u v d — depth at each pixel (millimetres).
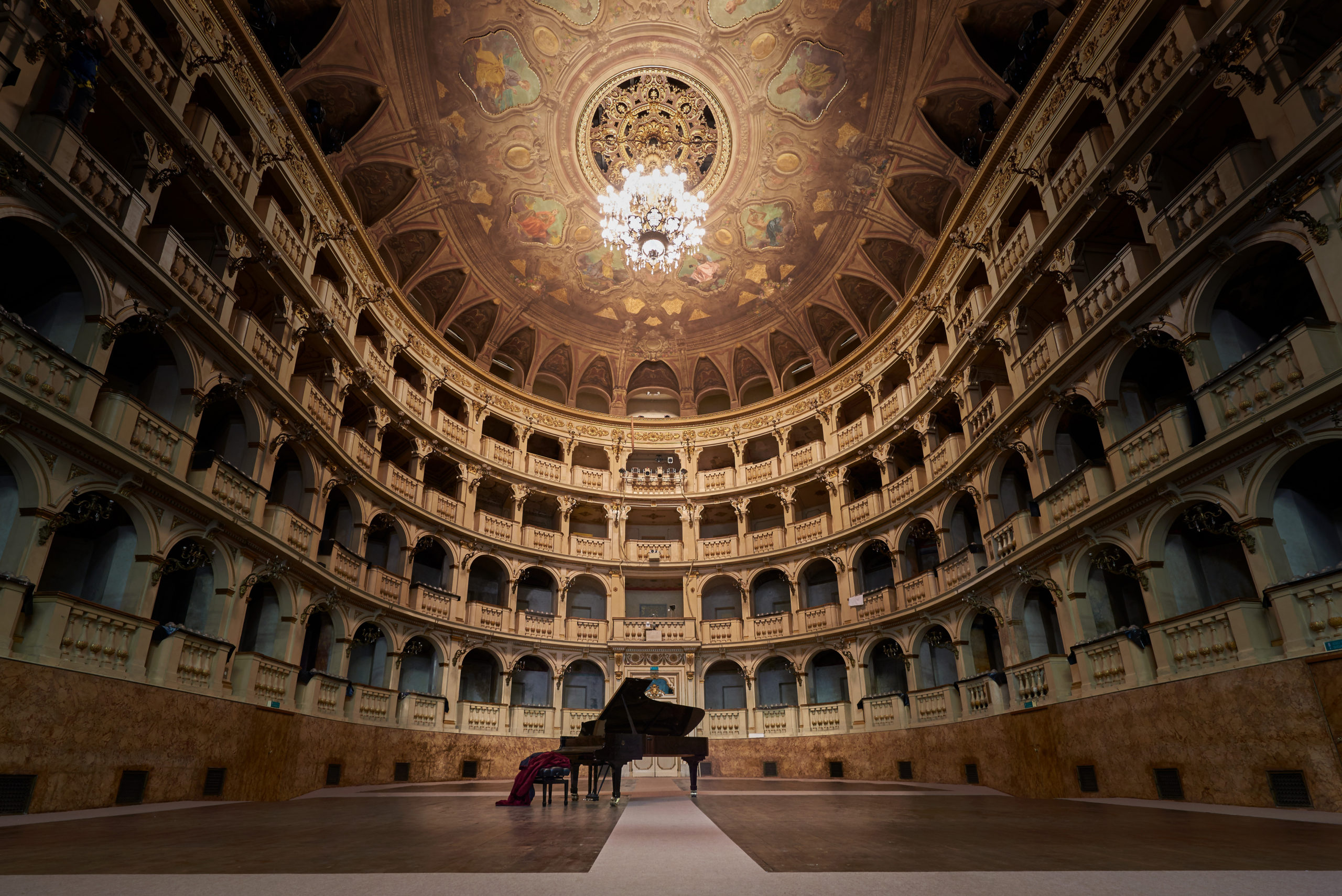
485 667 31750
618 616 32812
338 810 11578
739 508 34062
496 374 35781
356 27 20766
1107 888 4453
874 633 27703
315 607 20703
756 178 28250
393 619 25109
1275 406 11961
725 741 29797
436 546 29688
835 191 27844
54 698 11328
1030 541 19203
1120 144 16062
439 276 30516
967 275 23938
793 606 31312
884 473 29047
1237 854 5973
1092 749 15461
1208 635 13117
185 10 15578
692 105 26375
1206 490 13734
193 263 15703
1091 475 16828
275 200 20375
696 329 35781
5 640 10672
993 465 21953
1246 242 13180
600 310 34688
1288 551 12859
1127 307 15633
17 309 13672
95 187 12977
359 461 24234
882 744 25781
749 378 37094
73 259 12789
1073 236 18188
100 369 13047
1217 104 14656
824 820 9172
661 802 12711
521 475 32344
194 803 13406
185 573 16953
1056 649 20219
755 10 23031
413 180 26109
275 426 19203
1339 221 11562
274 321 19781
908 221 27000
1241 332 14688
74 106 12570
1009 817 9648
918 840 7000
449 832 7922
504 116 25641
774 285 32875
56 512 11992
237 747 15562
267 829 8398
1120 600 18281
